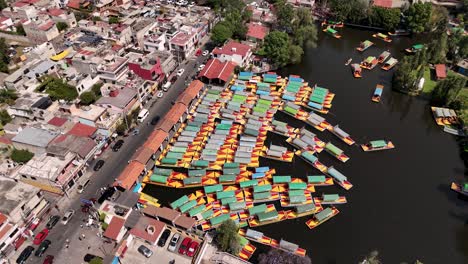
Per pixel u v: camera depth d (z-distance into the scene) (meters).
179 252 96.12
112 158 125.00
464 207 113.69
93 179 117.50
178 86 159.88
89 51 160.12
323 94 156.12
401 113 151.38
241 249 99.62
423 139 138.88
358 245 102.69
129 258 94.94
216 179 118.88
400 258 99.94
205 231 104.06
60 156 113.19
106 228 98.88
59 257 96.00
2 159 120.12
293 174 122.31
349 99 157.88
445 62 178.00
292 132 138.50
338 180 119.38
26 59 170.12
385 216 110.44
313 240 103.56
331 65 181.62
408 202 114.75
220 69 163.50
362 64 179.75
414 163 128.38
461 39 175.00
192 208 109.31
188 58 179.38
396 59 185.12
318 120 143.12
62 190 110.75
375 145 132.38
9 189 102.88
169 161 122.81
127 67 153.00
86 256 95.19
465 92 157.50
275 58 172.88
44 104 132.75
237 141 133.50
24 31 190.50
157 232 97.94
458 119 144.25
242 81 163.50
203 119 140.88
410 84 158.88
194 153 127.25
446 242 104.12
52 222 103.62
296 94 157.25
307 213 110.06
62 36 185.25
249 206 111.19
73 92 141.62
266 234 104.88
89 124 129.88
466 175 123.88
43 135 121.50
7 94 144.25
